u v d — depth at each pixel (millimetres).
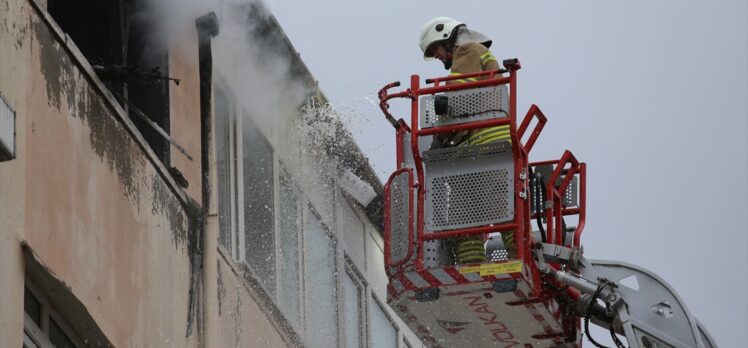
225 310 22781
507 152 21922
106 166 18547
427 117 22234
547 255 22797
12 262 15719
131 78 20625
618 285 22609
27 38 16625
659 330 22672
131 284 18938
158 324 19734
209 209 21859
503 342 23875
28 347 16516
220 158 24422
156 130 20594
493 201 21828
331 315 29297
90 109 18250
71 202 17375
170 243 20516
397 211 22594
